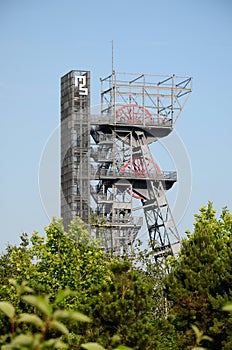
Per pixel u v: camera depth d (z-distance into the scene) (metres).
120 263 41.50
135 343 37.31
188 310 45.84
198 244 50.69
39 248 60.44
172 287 48.19
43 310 8.35
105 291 41.12
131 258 68.88
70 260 59.34
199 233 51.44
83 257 59.28
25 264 59.91
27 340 8.24
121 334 37.69
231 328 42.72
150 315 52.06
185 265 49.12
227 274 47.09
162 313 59.50
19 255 60.94
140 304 39.28
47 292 36.62
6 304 8.84
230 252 49.41
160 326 39.69
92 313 38.72
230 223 68.19
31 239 60.66
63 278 58.62
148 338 37.47
